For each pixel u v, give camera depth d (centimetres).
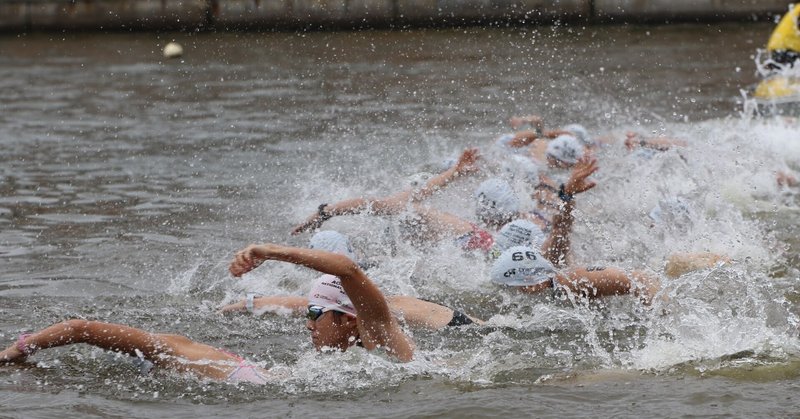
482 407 884
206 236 1532
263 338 1105
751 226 1496
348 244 1270
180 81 3180
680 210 1448
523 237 1291
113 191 1839
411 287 1253
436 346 1051
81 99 2916
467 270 1302
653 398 902
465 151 1519
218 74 3281
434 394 920
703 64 3331
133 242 1501
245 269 895
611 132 2227
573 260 1300
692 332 1075
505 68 3225
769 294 1180
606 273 1192
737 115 2492
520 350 1043
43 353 1017
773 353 1013
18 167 2052
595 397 909
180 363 972
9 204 1752
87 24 4247
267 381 955
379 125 2408
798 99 2397
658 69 3234
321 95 2848
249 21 4081
